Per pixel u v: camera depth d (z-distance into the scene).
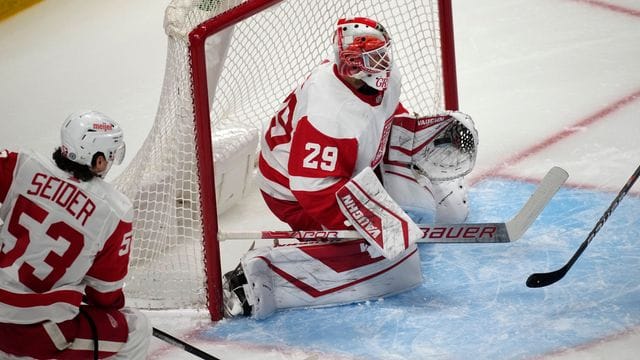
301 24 17.09
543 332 12.77
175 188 14.40
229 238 13.58
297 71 16.72
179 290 14.55
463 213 15.62
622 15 23.27
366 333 13.23
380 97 13.51
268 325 13.65
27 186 11.16
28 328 11.23
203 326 13.78
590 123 18.52
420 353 12.65
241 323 13.77
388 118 14.12
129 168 15.72
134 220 14.79
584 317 12.98
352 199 13.14
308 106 13.35
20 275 11.10
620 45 21.72
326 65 13.86
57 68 23.47
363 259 13.83
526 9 24.25
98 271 11.41
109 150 11.23
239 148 16.17
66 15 26.39
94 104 21.53
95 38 24.92
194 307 14.30
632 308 13.06
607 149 17.47
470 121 14.41
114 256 11.35
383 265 13.90
